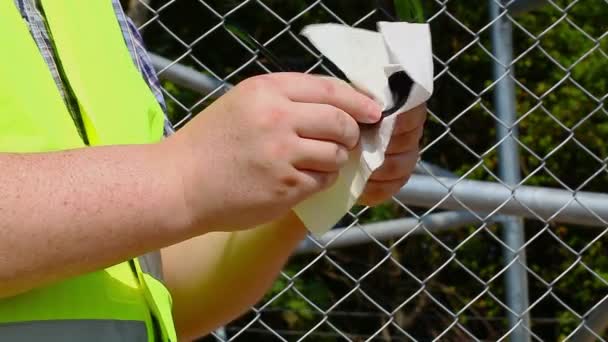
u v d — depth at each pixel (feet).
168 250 6.27
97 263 5.24
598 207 10.30
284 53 13.88
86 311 5.47
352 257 17.21
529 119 18.99
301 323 15.93
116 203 5.22
